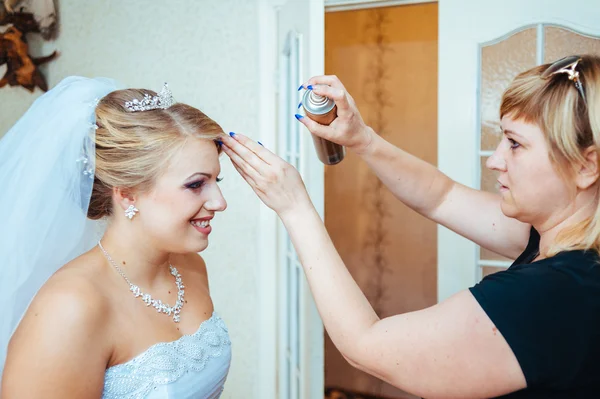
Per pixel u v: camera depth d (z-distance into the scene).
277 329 2.38
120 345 1.00
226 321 2.44
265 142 2.31
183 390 1.04
